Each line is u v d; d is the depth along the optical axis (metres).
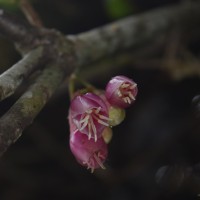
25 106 0.19
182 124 0.33
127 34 0.29
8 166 0.33
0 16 0.24
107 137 0.21
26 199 0.33
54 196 0.33
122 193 0.32
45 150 0.33
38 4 0.33
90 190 0.33
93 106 0.20
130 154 0.33
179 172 0.32
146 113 0.33
